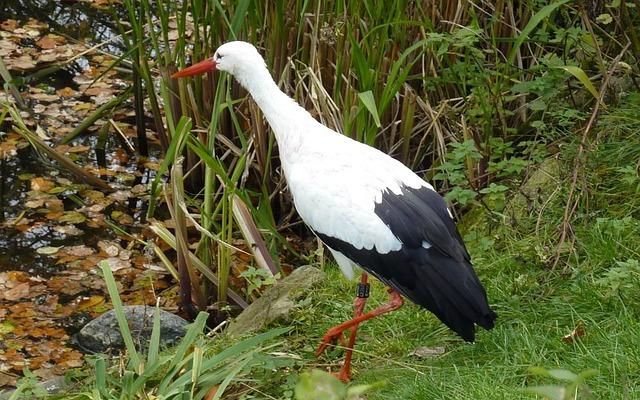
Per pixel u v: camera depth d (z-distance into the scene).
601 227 5.73
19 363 6.01
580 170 5.98
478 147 6.81
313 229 5.30
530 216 6.06
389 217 4.98
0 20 9.89
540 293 5.43
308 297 5.87
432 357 5.16
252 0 6.83
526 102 7.22
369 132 6.44
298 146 5.43
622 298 5.15
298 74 6.86
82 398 4.91
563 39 6.73
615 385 4.41
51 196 7.76
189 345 5.14
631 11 7.07
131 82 9.08
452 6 7.13
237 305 6.48
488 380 4.65
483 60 7.00
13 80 8.45
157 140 8.48
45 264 7.03
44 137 8.31
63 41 9.55
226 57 5.68
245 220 6.45
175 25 9.27
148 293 6.75
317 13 6.62
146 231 7.41
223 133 7.48
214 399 4.67
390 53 6.94
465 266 4.84
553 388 2.81
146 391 5.09
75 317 6.50
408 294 4.94
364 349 5.44
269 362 5.01
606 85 6.04
